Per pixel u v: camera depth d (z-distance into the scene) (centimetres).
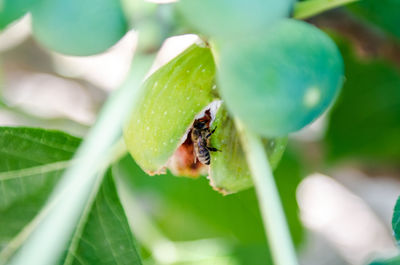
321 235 67
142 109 26
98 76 59
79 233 28
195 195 44
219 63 22
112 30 21
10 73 60
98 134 20
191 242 39
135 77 21
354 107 44
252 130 23
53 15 20
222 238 44
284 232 23
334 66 23
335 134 45
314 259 65
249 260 38
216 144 27
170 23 21
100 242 29
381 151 46
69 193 20
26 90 60
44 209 28
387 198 59
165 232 44
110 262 28
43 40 20
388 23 38
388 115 44
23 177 28
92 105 58
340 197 70
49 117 45
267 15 20
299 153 46
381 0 38
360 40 38
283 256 23
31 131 28
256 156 23
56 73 59
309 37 23
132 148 27
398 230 26
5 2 19
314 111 22
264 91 22
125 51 60
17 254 28
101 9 20
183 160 28
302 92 22
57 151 29
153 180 43
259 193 23
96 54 21
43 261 20
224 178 27
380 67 43
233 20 20
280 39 22
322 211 69
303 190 68
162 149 26
